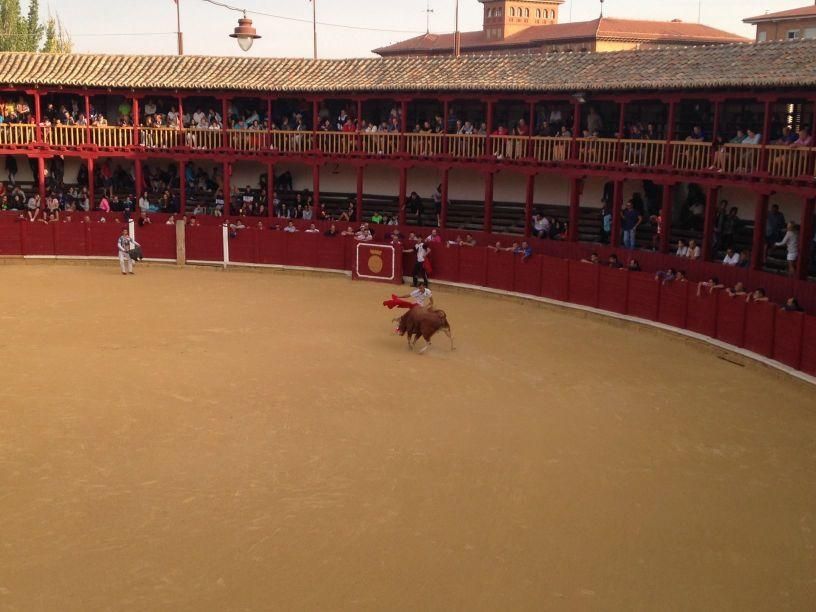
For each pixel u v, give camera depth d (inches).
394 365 961.5
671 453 727.7
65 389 850.8
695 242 1343.5
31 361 943.0
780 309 968.3
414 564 542.3
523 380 919.7
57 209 1692.9
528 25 4249.5
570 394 876.6
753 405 855.1
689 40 3624.5
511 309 1285.7
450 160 1531.7
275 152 1648.6
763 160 1135.0
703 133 1330.0
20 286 1359.5
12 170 1812.3
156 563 536.1
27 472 658.8
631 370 969.5
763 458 721.0
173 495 626.8
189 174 1814.7
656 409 837.2
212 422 771.4
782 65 1156.5
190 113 1791.3
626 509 623.5
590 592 517.3
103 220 1636.3
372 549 558.6
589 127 1453.0
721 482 672.4
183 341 1042.7
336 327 1134.4
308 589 512.1
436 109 1675.7
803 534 593.0
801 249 1093.1
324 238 1552.7
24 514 593.3
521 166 1456.7
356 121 1707.7
